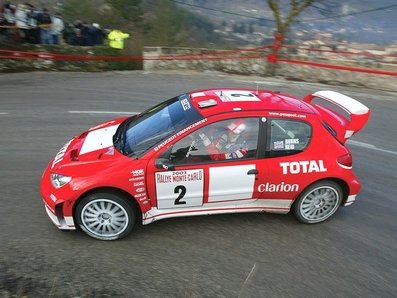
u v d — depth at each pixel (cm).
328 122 518
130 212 448
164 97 995
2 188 555
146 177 438
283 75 1269
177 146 445
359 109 520
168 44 2380
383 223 525
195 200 466
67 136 743
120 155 449
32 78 1129
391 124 878
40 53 1220
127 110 892
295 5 1231
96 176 429
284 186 480
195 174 451
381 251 470
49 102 927
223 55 1328
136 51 1531
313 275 425
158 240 466
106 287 387
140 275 409
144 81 1141
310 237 489
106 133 509
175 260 435
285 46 1250
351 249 470
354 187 500
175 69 1326
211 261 437
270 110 471
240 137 461
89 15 2217
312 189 491
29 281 386
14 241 447
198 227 493
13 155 657
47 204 443
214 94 510
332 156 486
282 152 472
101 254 437
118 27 2345
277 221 515
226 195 470
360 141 779
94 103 930
